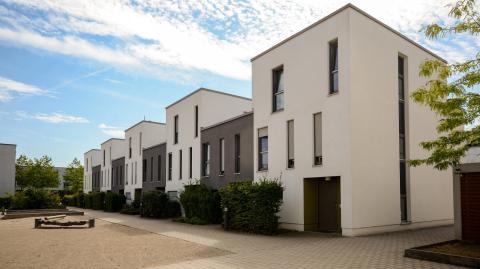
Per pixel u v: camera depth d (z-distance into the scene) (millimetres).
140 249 10344
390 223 13445
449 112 8578
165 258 8922
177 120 26938
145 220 21578
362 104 13086
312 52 14430
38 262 8656
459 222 10531
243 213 14180
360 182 12648
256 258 8672
